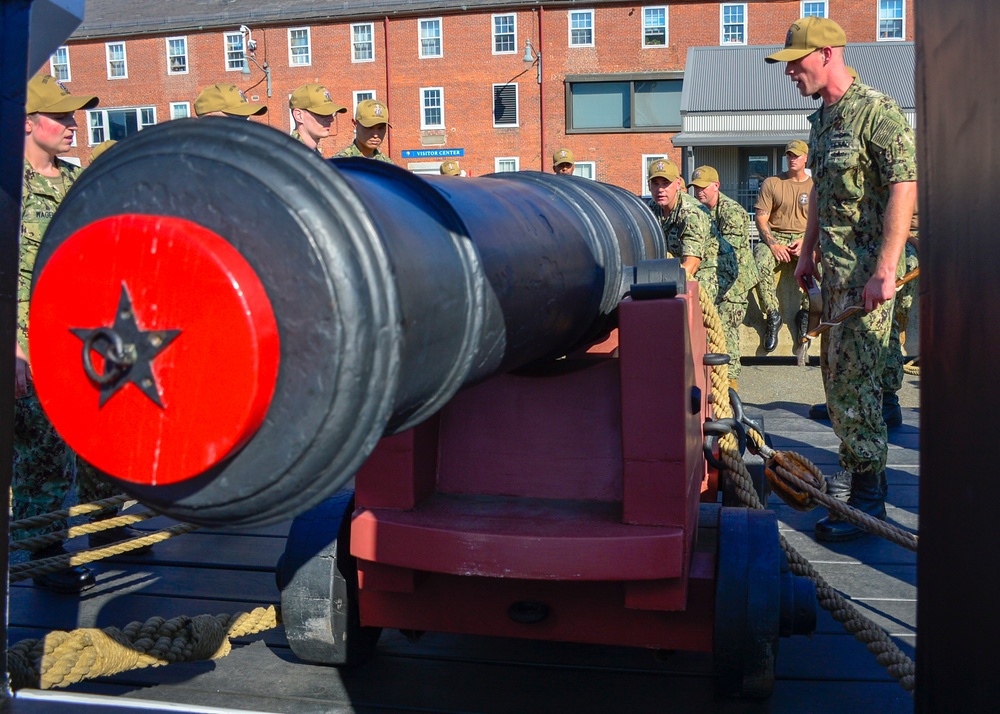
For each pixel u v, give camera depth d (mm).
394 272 1179
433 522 2104
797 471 2986
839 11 33000
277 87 37406
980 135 1063
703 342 3164
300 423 1152
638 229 2783
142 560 3387
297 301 1136
